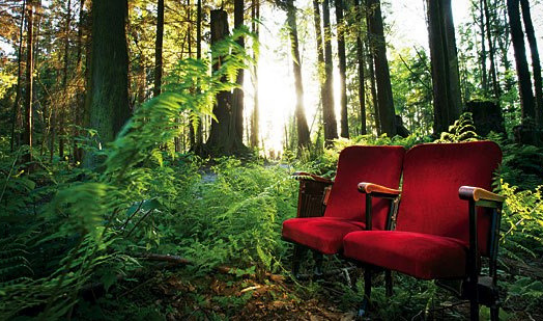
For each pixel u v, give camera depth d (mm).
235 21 13828
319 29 16234
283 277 2893
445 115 9805
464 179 2393
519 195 2607
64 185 2289
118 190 1373
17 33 12242
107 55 6105
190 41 20266
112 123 5922
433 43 10047
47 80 12953
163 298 2420
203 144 11898
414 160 2809
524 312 2424
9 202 2205
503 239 3059
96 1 6332
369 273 2365
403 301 2438
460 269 1986
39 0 10867
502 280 2977
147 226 2332
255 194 3729
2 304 1246
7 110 14453
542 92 10781
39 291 1331
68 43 12766
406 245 2045
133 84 14109
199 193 3697
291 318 2344
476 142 2453
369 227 2611
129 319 2061
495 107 8523
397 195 2828
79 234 2180
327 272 3061
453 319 2332
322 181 3375
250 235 2973
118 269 2062
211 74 1466
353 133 29125
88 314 1929
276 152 13297
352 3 16281
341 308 2512
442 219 2441
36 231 2248
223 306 2398
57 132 6250
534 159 5902
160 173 2148
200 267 2703
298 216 3264
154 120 1222
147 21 16250
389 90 11914
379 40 12156
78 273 1422
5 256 1997
